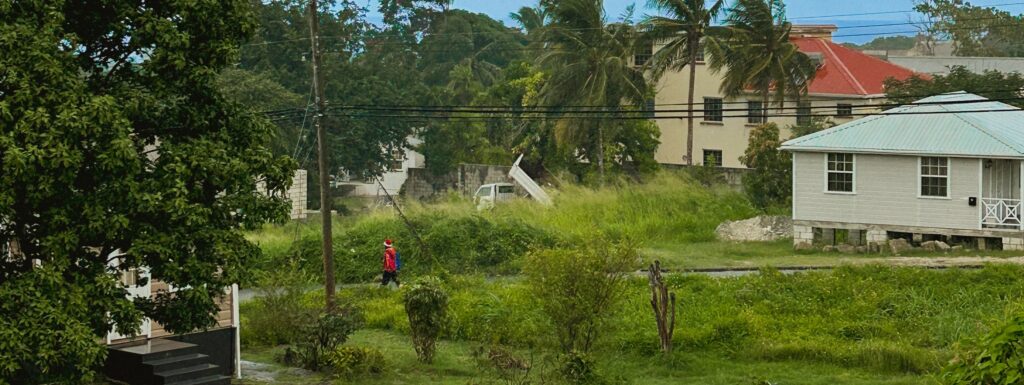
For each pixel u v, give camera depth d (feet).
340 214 212.64
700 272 127.54
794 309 103.35
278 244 146.41
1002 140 132.26
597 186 187.11
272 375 86.33
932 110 144.87
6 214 56.29
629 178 193.36
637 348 92.73
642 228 154.61
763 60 187.01
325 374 86.79
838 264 128.16
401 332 104.63
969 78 194.08
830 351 88.53
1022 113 151.23
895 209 138.92
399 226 143.23
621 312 97.30
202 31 62.95
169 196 60.08
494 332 98.63
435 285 93.45
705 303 106.11
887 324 96.73
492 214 151.74
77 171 56.44
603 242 89.15
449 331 101.76
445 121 228.22
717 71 194.18
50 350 56.34
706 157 214.69
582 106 191.01
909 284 109.19
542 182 211.41
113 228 58.29
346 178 256.52
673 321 91.20
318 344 89.71
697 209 162.61
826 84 202.90
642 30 198.80
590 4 198.29
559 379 79.92
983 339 32.60
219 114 65.92
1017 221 132.26
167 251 60.64
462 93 246.06
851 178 141.38
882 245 137.39
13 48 56.13
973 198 133.90
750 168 183.73
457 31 323.16
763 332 94.84
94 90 62.03
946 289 105.91
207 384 77.87
